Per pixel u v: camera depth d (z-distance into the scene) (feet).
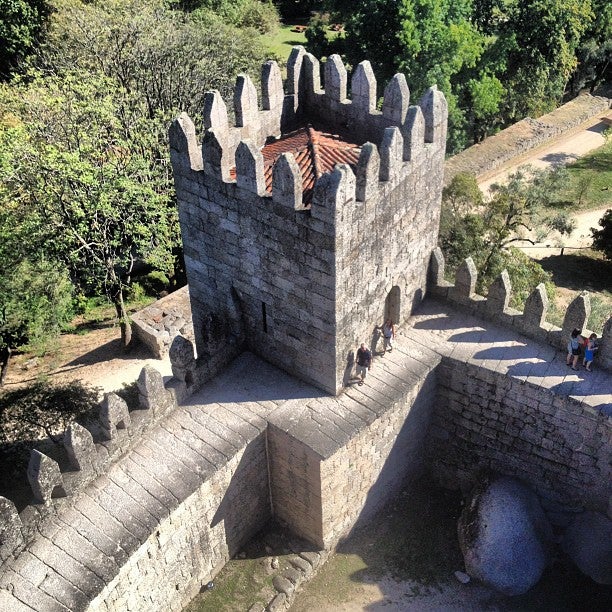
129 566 68.74
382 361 86.02
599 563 86.12
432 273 92.12
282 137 83.05
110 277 124.26
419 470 98.32
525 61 206.49
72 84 127.85
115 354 119.34
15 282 107.55
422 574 87.51
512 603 84.89
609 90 233.76
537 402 83.56
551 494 90.12
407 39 164.86
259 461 81.10
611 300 143.95
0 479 90.48
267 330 82.28
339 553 89.45
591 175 188.24
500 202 127.75
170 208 123.44
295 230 70.33
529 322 87.61
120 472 72.74
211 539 80.12
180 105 149.38
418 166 76.79
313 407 80.07
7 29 193.47
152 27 156.76
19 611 61.41
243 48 176.04
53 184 110.73
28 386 110.11
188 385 80.64
